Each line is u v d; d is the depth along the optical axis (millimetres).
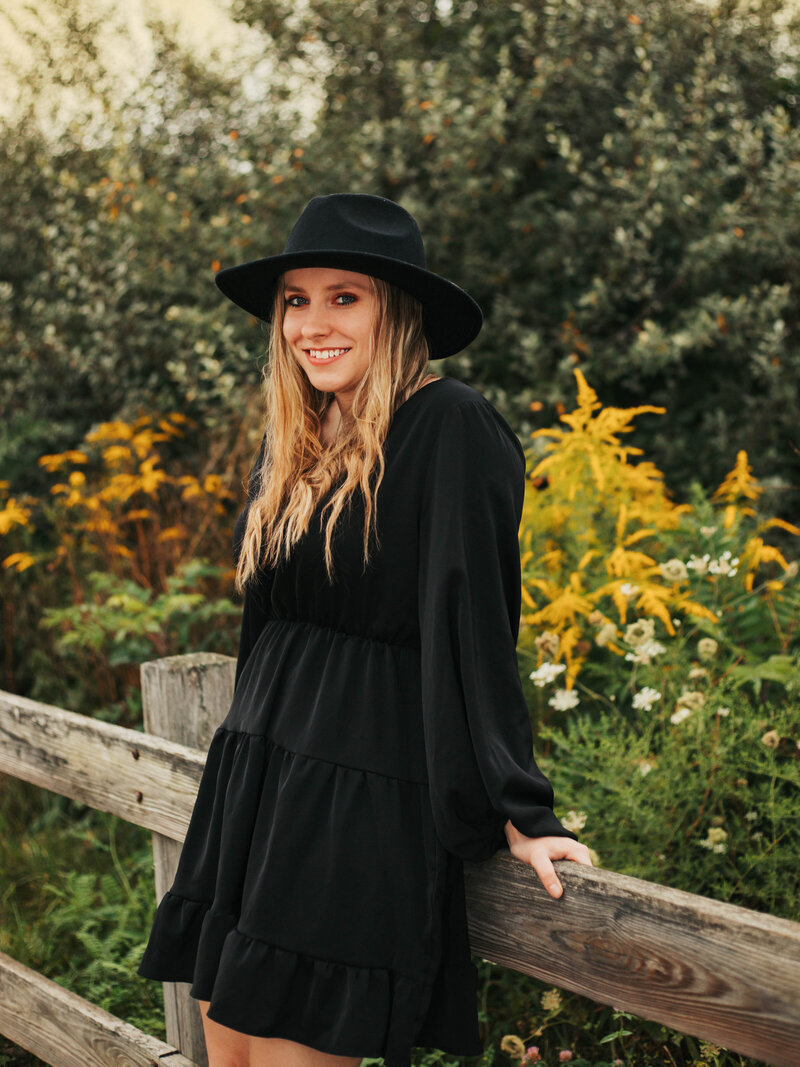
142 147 5672
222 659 2195
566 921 1338
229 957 1467
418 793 1450
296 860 1453
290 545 1561
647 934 1237
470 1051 1451
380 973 1404
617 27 4980
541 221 4828
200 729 2139
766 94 5160
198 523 4477
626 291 4559
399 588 1481
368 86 5316
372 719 1472
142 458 4891
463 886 1460
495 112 4531
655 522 3105
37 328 5641
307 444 1678
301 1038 1440
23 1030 2312
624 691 2592
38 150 5859
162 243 5203
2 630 4699
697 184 4559
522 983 2348
